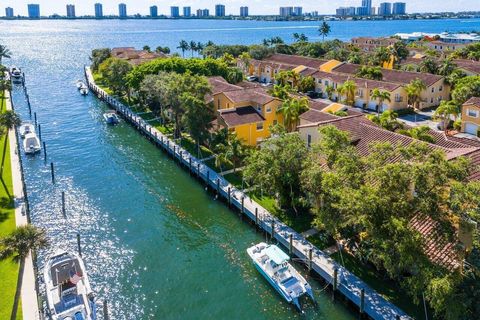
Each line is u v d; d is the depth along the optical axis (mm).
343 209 31812
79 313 30312
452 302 25641
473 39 188000
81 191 54094
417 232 28484
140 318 32781
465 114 74250
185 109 61594
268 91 76250
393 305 31516
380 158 32188
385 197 29172
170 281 37062
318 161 42500
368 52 157875
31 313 30297
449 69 103312
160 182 57500
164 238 43750
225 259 40188
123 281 36938
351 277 34781
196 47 176250
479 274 26250
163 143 68375
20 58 190250
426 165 27844
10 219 43562
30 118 87438
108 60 115875
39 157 65438
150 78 76562
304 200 40031
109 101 97750
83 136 76625
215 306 34094
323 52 157250
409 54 144000
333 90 98812
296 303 33156
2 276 34281
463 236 29016
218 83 80000
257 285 36438
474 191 25797
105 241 43031
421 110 92000
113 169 61688
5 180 54438
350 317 32688
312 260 36938
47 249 41031
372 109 91250
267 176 43094
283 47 156500
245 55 136625
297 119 62719
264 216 44938
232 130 61906
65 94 111062
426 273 27000
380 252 30031
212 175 55781
